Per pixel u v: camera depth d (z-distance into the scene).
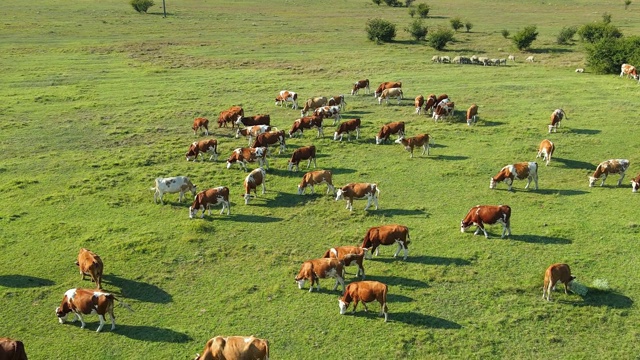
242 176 30.03
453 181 28.92
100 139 36.03
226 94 46.41
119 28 78.25
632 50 51.75
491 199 26.73
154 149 34.03
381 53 63.66
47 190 28.41
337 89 47.47
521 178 27.58
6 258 21.86
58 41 68.00
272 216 25.38
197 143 32.25
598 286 19.05
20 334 17.41
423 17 94.06
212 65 57.38
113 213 25.81
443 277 20.14
